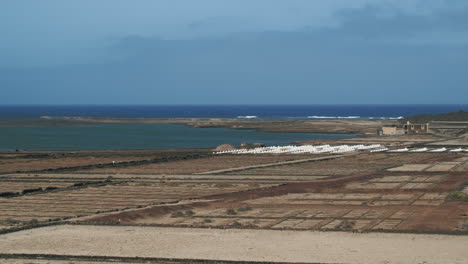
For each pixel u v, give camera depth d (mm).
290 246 57562
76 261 53562
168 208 76938
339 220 69938
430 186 97625
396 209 76125
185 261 53156
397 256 53688
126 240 60312
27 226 66438
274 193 91000
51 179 114750
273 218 71688
